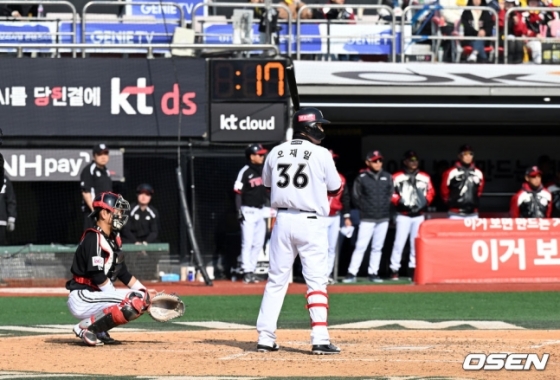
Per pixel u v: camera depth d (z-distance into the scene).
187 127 60.50
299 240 29.64
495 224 57.44
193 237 58.41
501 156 73.12
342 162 71.75
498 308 47.84
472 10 66.81
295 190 29.53
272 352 30.22
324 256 29.84
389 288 56.34
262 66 60.50
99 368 26.75
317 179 29.55
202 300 51.34
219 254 63.56
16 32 62.50
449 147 72.62
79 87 60.09
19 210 64.06
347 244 67.56
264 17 62.50
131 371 26.19
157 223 61.25
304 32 64.88
